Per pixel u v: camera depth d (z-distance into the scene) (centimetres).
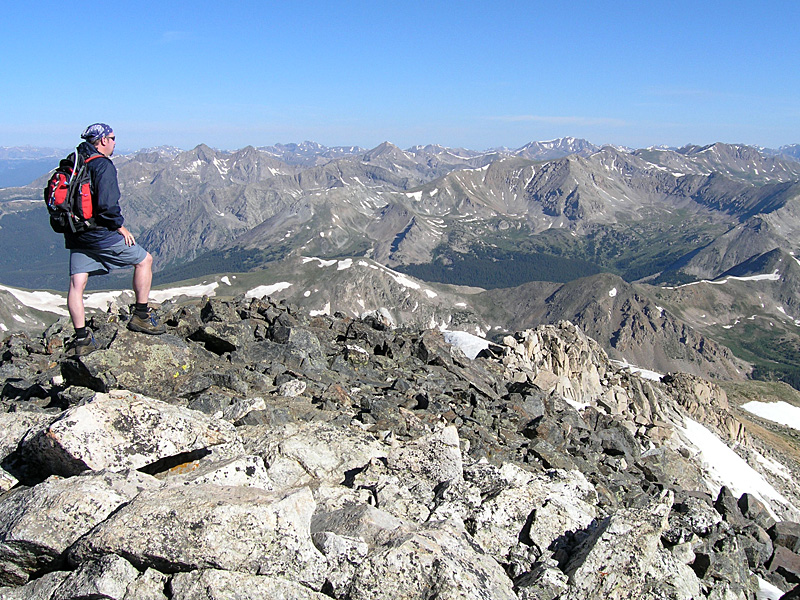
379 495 1355
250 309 3128
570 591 1202
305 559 998
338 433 1568
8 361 2277
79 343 1452
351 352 2700
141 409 1222
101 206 1312
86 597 881
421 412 2211
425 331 3462
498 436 2272
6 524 962
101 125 1336
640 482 2508
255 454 1426
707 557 1432
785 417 12638
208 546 937
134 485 1080
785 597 1568
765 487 5103
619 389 5156
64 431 1117
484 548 1327
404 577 1005
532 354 4859
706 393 7181
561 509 1430
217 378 1877
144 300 1534
